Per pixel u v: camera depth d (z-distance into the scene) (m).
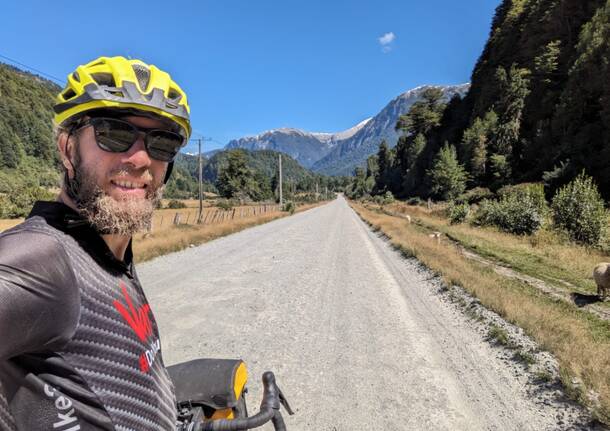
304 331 6.50
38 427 0.83
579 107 61.19
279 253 15.75
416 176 109.31
